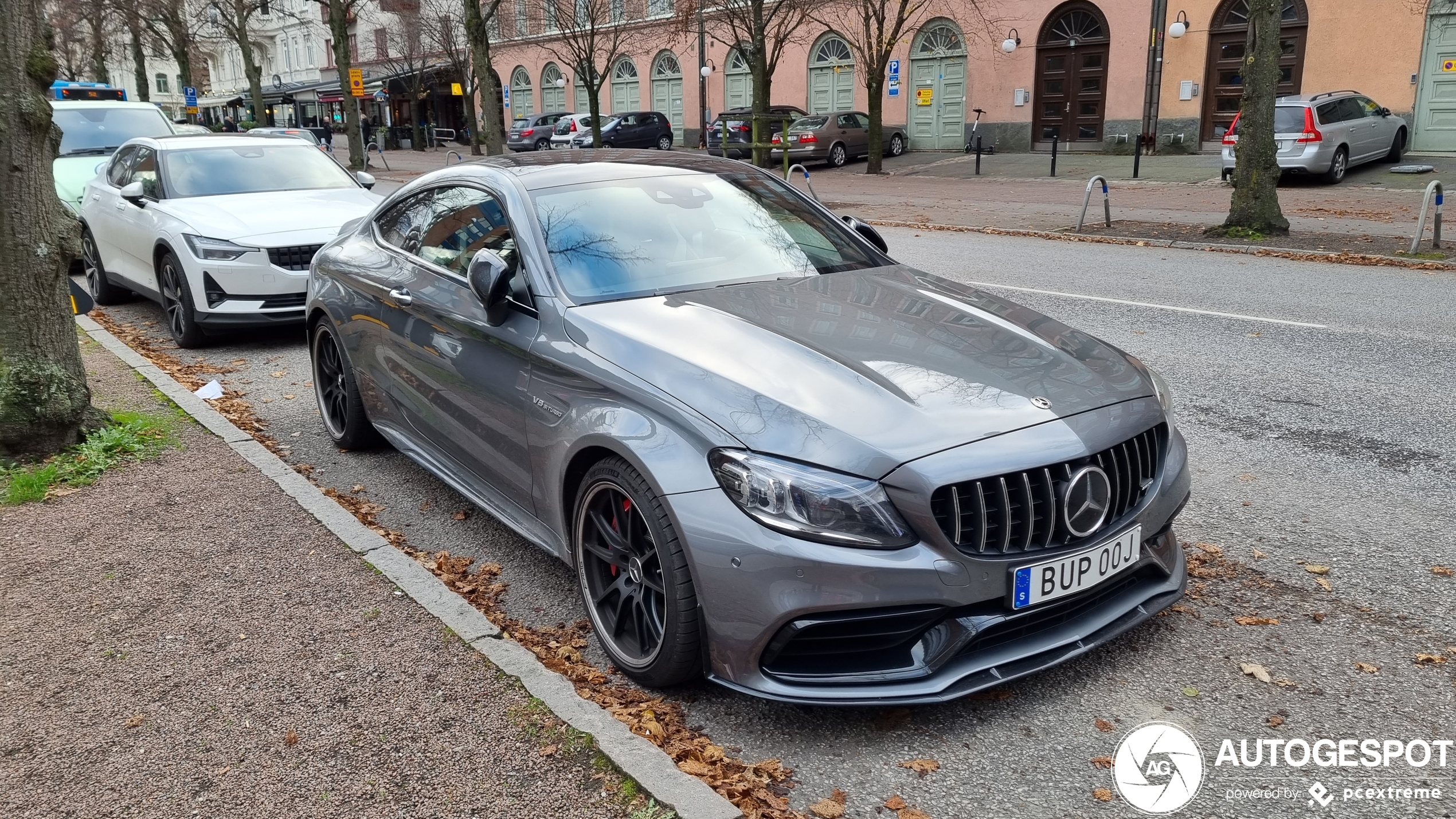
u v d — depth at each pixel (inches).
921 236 570.3
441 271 170.2
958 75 1179.3
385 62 1952.5
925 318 139.2
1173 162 949.8
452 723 115.0
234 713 119.0
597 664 133.3
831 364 120.6
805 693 109.3
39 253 201.9
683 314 135.9
